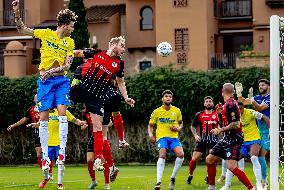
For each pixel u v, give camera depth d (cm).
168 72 5338
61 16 2016
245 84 5144
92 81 1928
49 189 2483
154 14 7888
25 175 3734
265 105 2491
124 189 2523
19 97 5622
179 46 7550
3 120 5662
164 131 2573
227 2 7888
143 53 7944
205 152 5075
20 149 5638
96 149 1895
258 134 2511
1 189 2531
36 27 7806
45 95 2019
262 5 7431
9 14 8144
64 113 2036
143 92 5359
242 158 2591
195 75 5281
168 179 3189
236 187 2603
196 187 2662
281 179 2575
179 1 7538
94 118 1912
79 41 6850
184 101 5278
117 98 2000
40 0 8044
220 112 2159
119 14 8081
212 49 7669
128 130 5444
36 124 3061
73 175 3659
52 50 2011
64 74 2045
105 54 1955
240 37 7919
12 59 7456
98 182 2934
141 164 5262
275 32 2081
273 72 2077
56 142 2941
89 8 8188
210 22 7612
